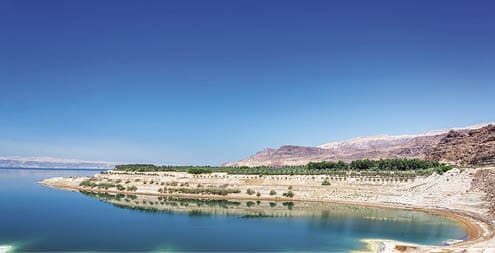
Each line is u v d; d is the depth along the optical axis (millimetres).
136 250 71875
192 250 72250
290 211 123125
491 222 97188
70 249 72688
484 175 130500
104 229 92125
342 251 70938
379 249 71438
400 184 144250
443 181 135750
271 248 73688
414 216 112312
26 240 79812
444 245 74438
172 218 109062
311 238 82062
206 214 116688
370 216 113062
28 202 142125
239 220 105812
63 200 149125
